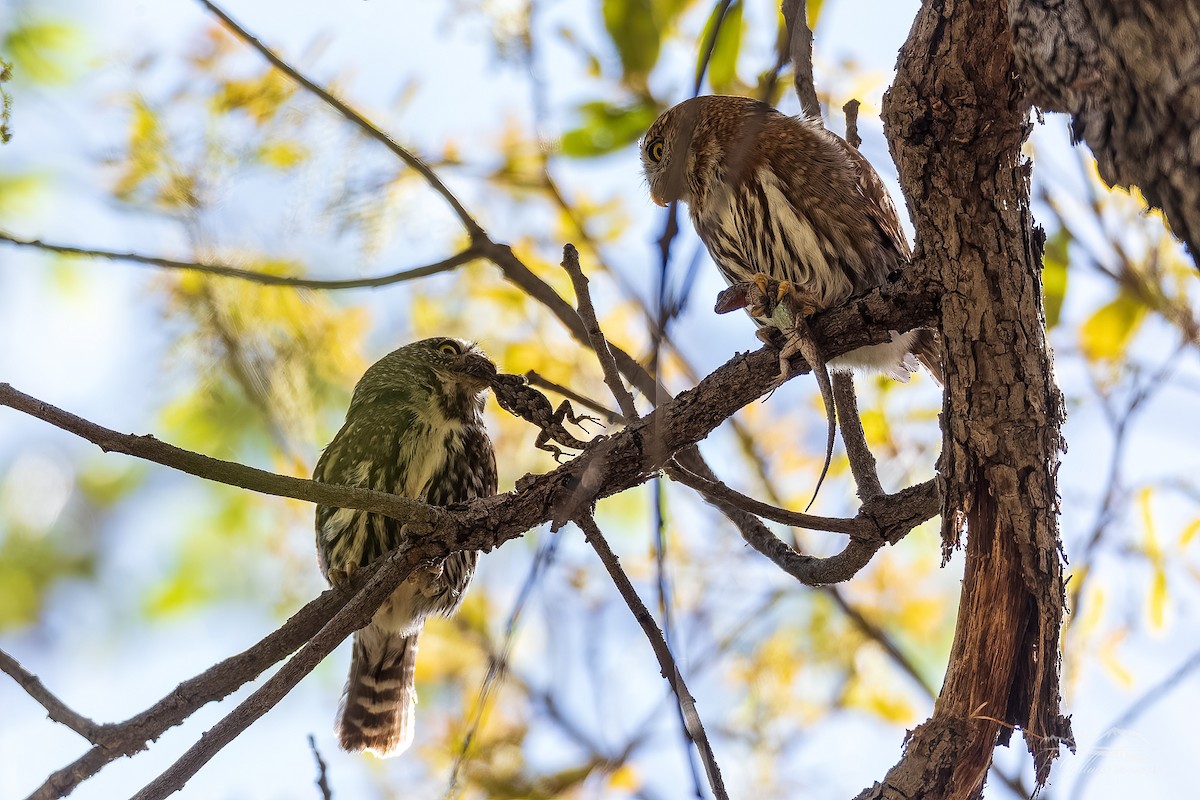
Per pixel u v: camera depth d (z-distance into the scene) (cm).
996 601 698
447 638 1225
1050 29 471
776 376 741
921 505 788
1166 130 440
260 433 1022
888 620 1238
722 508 927
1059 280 866
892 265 1014
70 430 612
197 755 659
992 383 682
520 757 1058
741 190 1027
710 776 639
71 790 697
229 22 795
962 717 698
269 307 934
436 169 1040
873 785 710
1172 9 432
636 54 1027
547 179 1070
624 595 714
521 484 727
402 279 794
